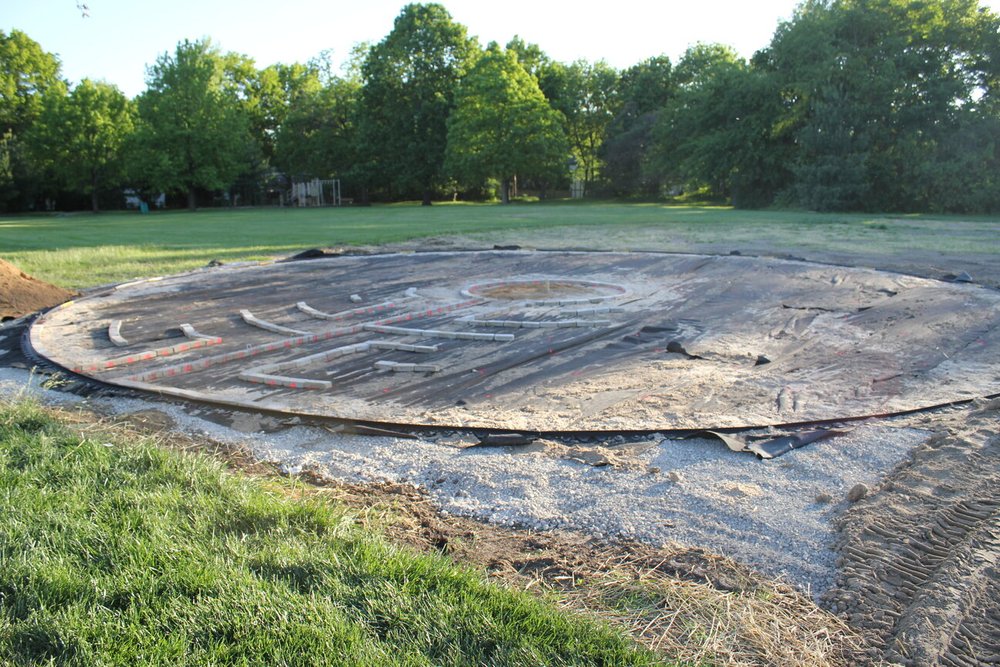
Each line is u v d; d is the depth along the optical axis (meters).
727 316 10.95
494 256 18.89
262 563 3.56
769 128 49.62
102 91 57.53
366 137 62.81
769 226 29.36
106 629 2.96
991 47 41.84
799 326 10.17
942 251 19.66
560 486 4.93
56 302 12.70
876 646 3.18
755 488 4.85
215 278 15.38
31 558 3.47
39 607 3.11
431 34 61.28
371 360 8.43
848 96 44.12
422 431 5.98
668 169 59.59
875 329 9.95
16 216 52.44
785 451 5.50
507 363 8.23
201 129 58.50
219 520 4.05
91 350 9.27
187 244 22.89
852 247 20.84
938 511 4.32
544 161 59.53
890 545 3.97
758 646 3.17
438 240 23.81
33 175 56.81
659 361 8.31
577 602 3.52
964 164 40.44
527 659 2.88
